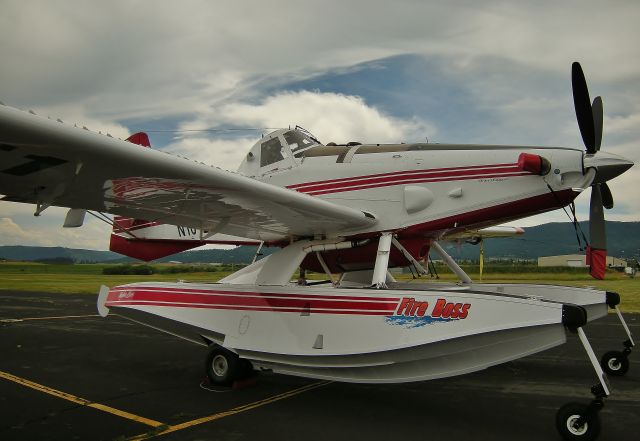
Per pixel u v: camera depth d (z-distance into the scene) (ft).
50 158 10.13
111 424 11.85
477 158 15.98
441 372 12.53
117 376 17.35
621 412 12.70
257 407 13.47
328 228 17.42
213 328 16.05
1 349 22.98
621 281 73.20
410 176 16.75
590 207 15.79
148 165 10.79
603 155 14.57
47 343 24.76
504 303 11.51
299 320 14.73
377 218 16.93
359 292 13.94
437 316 12.38
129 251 23.93
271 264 17.87
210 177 12.01
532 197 15.15
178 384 16.19
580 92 15.10
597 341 24.49
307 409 13.29
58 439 10.77
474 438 10.90
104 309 18.76
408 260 17.39
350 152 18.28
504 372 17.98
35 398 14.30
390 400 14.23
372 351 12.97
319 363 14.10
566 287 17.80
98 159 10.23
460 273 19.04
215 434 11.16
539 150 15.28
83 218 15.52
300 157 19.30
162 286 17.69
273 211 15.34
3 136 8.85
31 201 13.43
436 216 16.20
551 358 20.59
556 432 11.29
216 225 17.39
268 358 14.96
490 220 16.05
